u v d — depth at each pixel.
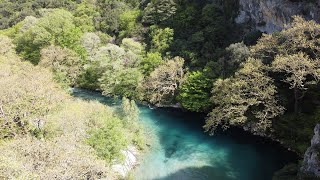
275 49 39.25
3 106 28.23
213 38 56.06
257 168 33.59
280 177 29.42
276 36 39.28
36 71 44.22
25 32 67.25
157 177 32.38
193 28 61.19
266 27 49.53
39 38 62.06
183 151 37.78
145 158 36.06
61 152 20.44
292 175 29.44
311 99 38.28
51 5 92.56
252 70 37.69
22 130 28.22
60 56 56.88
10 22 91.12
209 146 38.84
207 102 46.28
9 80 32.44
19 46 67.38
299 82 33.94
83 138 28.17
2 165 17.28
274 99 37.03
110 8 81.69
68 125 28.11
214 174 32.81
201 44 55.97
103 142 29.31
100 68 56.41
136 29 67.06
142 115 48.88
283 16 44.75
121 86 53.75
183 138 41.19
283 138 37.00
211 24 58.31
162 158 36.22
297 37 36.28
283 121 37.62
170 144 39.62
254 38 50.00
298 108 38.09
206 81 46.09
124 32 70.19
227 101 38.50
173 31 61.12
